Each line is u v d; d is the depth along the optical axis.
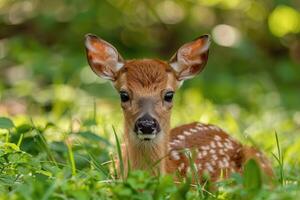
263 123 16.47
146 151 10.29
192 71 10.86
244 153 11.69
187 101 18.03
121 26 22.83
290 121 16.89
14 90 19.30
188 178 9.34
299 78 21.84
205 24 23.27
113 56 10.70
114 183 9.20
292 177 10.77
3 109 18.17
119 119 15.02
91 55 10.85
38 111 18.20
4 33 22.84
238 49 21.62
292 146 13.32
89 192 8.58
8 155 10.05
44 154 10.96
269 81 21.27
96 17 22.06
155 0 23.20
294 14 22.97
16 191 8.71
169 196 8.89
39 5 22.97
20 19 22.98
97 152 11.97
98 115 15.24
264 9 23.19
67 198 8.45
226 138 11.95
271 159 12.73
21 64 20.86
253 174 8.84
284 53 23.56
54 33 22.53
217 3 23.11
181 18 23.34
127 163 10.31
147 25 23.19
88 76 19.72
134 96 10.19
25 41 22.25
